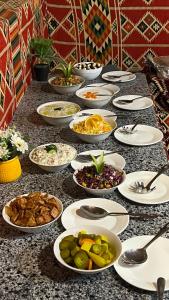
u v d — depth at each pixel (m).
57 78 2.45
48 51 2.58
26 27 2.43
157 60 2.77
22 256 1.21
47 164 1.58
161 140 1.82
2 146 1.52
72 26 2.97
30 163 1.68
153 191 1.48
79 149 1.79
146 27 2.90
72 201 1.44
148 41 2.95
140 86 2.45
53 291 1.09
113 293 1.08
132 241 1.23
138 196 1.45
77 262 1.10
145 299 1.06
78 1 2.88
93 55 3.04
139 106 2.17
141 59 3.01
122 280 1.12
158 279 1.09
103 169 1.49
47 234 1.30
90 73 2.51
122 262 1.16
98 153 1.71
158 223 1.33
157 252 1.20
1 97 1.90
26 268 1.17
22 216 1.29
